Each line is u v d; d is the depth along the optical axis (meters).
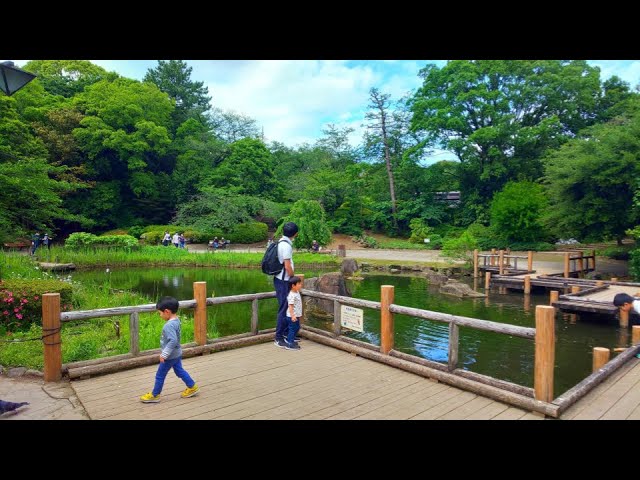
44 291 7.68
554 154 18.66
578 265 18.69
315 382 4.39
